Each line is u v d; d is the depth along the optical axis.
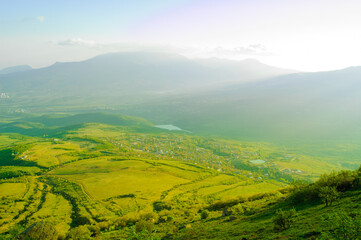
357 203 34.75
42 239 55.69
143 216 81.38
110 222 79.31
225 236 38.66
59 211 132.62
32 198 158.38
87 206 140.00
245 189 180.75
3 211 131.12
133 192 170.12
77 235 63.19
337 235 21.22
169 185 189.12
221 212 64.69
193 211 80.12
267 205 58.12
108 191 173.25
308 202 46.78
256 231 36.62
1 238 69.19
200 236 43.12
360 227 20.39
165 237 49.00
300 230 30.20
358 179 48.41
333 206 38.09
